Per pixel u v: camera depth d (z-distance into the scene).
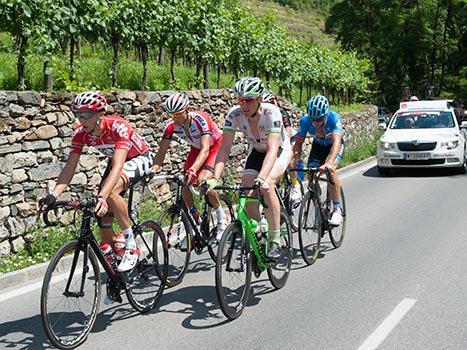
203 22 13.47
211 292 5.82
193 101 11.29
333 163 6.79
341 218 7.21
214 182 5.08
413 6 48.62
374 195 11.65
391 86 48.91
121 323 4.98
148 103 9.80
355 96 33.66
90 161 8.48
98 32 10.68
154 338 4.62
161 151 6.49
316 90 27.09
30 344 4.56
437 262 6.66
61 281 4.44
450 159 14.27
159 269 5.52
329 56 26.56
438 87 49.62
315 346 4.38
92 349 4.43
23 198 7.35
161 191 9.99
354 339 4.50
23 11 8.66
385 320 4.88
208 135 6.23
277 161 5.64
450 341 4.41
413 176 14.47
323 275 6.30
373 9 50.44
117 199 4.88
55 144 7.84
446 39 47.97
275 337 4.58
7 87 10.49
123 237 4.98
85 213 4.67
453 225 8.62
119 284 4.94
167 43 12.90
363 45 50.91
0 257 6.88
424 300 5.36
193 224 6.32
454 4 46.94
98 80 13.37
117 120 4.92
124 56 18.34
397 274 6.23
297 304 5.36
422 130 14.93
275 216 5.50
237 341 4.52
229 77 21.14
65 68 11.02
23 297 5.74
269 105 5.46
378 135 24.89
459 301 5.31
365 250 7.34
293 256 7.15
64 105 8.00
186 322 4.98
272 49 18.48
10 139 7.21
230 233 4.94
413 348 4.30
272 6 109.81
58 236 7.43
